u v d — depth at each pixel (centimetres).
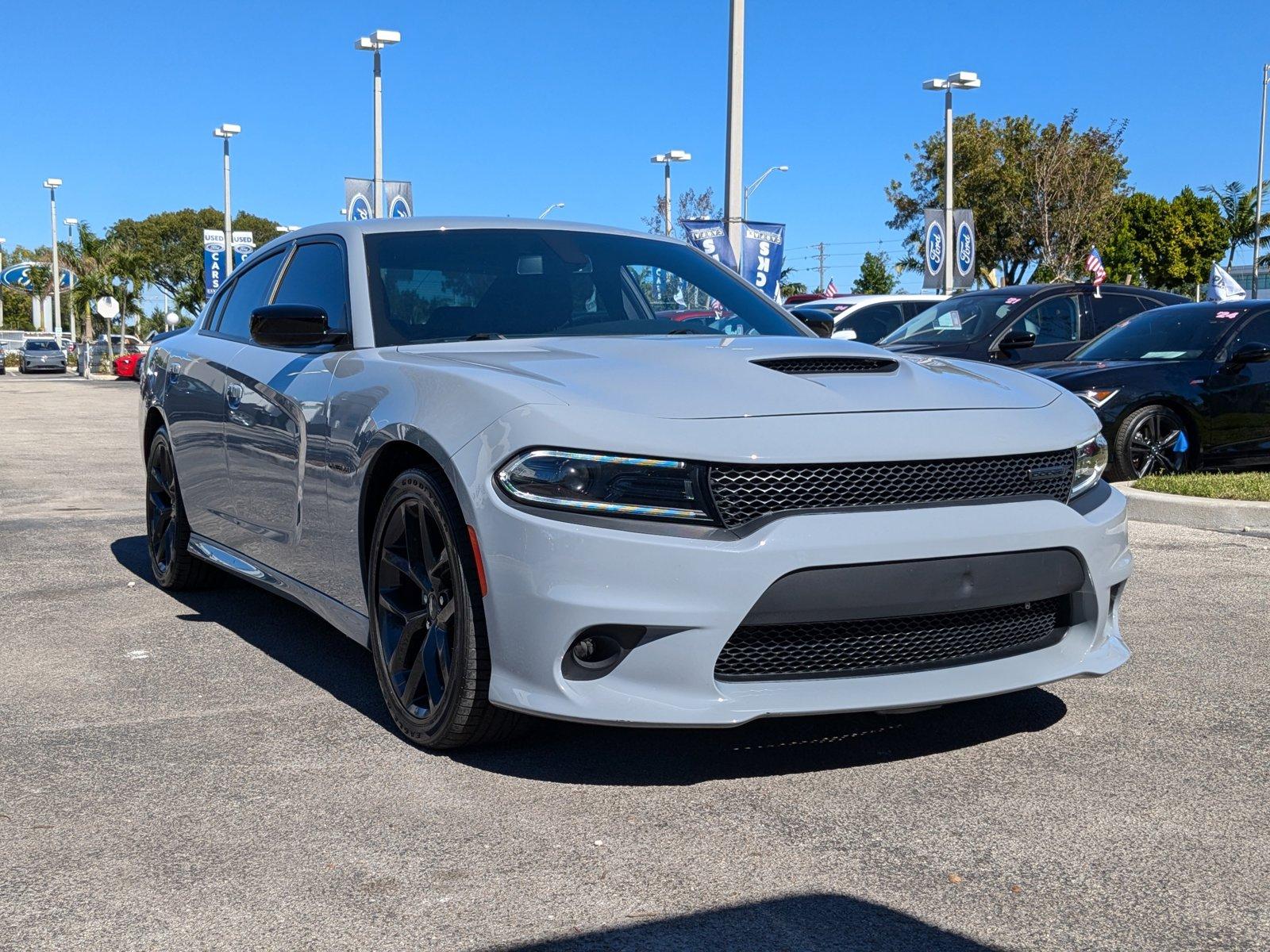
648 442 276
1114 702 360
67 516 755
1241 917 227
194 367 488
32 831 267
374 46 2836
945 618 294
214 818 274
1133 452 853
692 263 452
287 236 484
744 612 270
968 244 2622
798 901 233
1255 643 428
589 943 216
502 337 380
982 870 247
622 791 289
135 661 411
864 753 315
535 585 276
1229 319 895
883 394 308
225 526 457
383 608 334
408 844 259
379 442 327
